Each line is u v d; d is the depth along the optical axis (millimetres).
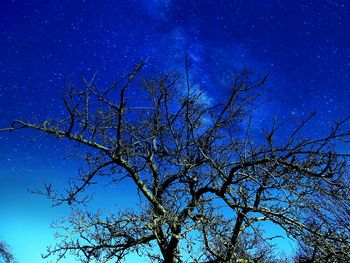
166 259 7199
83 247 7066
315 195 6699
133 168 8180
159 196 8266
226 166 7516
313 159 6742
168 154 7859
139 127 8539
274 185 6672
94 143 7922
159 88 8016
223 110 7777
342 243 6539
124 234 7355
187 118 7234
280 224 6703
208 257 7719
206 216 7324
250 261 7676
